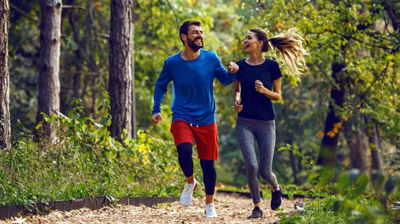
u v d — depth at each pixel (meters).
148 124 24.59
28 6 20.89
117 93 10.16
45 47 11.90
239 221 5.66
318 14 13.90
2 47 7.99
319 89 16.41
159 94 6.03
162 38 21.19
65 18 21.08
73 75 21.58
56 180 6.85
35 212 5.68
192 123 5.87
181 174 9.94
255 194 6.05
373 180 2.82
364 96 15.86
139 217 5.96
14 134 8.45
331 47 13.96
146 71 23.62
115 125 10.09
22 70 21.84
